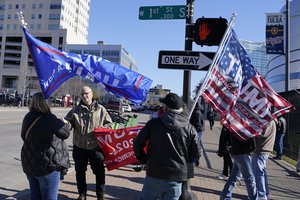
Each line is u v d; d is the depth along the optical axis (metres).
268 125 6.81
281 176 10.60
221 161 12.80
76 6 158.88
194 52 6.80
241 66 6.40
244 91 6.39
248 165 6.33
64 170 4.75
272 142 6.94
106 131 6.37
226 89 6.25
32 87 92.81
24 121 4.51
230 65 6.30
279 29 18.23
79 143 6.36
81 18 165.62
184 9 7.47
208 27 6.69
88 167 9.97
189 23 7.11
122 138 6.43
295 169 11.95
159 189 4.25
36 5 142.88
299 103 14.20
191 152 4.33
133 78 6.09
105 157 6.50
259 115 6.36
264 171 7.08
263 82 6.43
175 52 6.86
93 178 8.52
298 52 75.31
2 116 28.86
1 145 13.16
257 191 6.43
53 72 4.93
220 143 8.39
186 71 6.98
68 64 5.18
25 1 143.62
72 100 72.88
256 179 6.90
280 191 8.63
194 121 10.93
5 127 19.42
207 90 6.16
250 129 6.29
